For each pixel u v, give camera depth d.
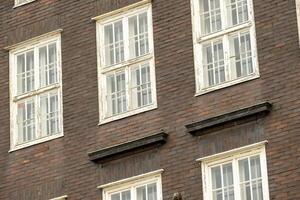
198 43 36.00
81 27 38.31
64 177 36.78
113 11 37.78
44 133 37.91
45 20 39.09
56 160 37.16
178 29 36.44
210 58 35.75
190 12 36.44
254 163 33.81
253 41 35.12
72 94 37.75
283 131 33.59
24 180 37.47
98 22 38.03
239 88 34.78
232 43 35.56
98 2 38.19
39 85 38.53
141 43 37.09
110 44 37.59
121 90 36.94
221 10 36.06
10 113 38.75
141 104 36.44
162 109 35.81
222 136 34.47
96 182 36.09
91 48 37.91
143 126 35.94
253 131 34.03
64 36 38.56
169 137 35.31
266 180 33.38
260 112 33.97
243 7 35.75
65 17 38.75
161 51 36.50
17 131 38.41
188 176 34.56
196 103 35.28
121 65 37.19
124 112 36.56
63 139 37.34
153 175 35.16
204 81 35.53
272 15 35.00
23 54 39.19
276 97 34.06
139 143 35.50
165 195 34.75
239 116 34.19
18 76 39.06
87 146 36.75
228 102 34.81
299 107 33.59
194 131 34.81
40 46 38.97
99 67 37.53
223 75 35.38
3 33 39.75
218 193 34.06
